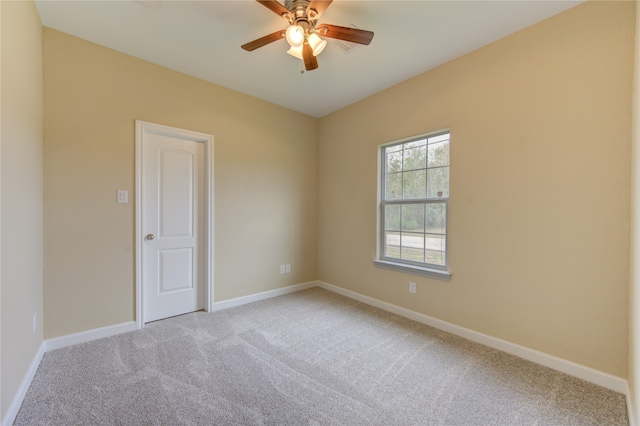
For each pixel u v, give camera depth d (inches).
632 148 67.2
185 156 120.3
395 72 113.3
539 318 83.2
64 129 89.8
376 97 132.6
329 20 84.0
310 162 163.9
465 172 100.0
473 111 97.7
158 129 109.0
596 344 73.6
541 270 82.7
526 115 85.4
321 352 89.8
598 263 73.3
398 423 60.4
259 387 71.7
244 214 136.1
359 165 141.6
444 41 92.7
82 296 93.4
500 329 91.4
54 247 88.1
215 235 126.4
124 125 101.4
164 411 62.6
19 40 67.0
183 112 115.6
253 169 139.1
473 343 96.0
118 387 70.5
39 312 82.0
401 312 121.0
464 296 100.5
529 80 84.7
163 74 110.5
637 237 60.1
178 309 119.3
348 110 147.9
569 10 77.2
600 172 72.9
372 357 87.0
